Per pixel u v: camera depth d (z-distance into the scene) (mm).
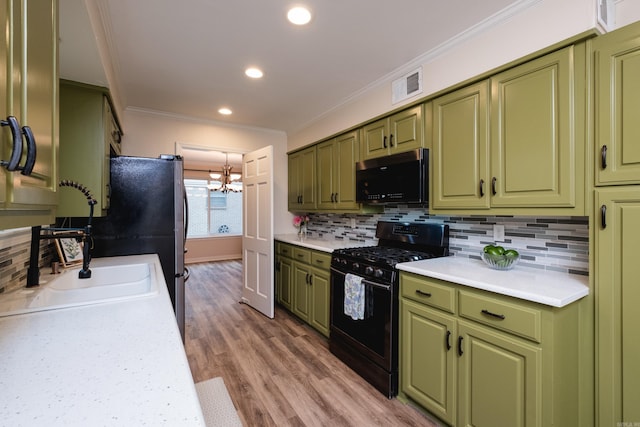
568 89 1433
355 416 1822
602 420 1353
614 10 1504
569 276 1629
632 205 1257
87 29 1452
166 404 573
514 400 1373
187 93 2906
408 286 1897
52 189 820
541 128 1525
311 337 2906
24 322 974
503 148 1685
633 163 1248
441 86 2133
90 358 746
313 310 2971
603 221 1332
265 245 3457
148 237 2422
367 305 2141
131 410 553
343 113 3139
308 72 2498
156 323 972
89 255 1735
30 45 671
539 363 1294
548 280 1539
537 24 1614
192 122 3627
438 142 2043
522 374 1347
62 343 827
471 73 1942
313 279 2973
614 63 1302
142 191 2406
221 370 2324
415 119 2225
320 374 2268
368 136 2693
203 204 7289
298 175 3910
